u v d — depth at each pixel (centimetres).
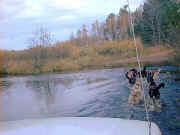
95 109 617
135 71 685
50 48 2414
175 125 396
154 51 1567
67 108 679
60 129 117
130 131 115
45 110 682
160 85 593
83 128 118
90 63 2105
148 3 1680
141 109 529
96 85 1105
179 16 1409
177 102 556
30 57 2430
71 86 1195
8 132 115
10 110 726
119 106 602
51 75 1962
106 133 111
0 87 1467
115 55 2075
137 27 1741
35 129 118
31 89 1264
